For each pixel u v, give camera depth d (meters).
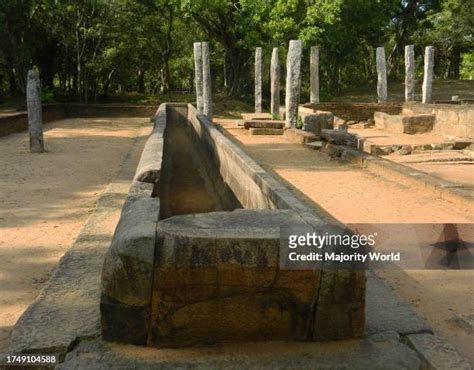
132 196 4.34
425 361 2.80
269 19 24.34
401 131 16.36
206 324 2.88
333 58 32.66
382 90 21.14
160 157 6.33
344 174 9.04
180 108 20.72
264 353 2.80
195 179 10.04
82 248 4.69
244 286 2.85
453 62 41.62
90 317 3.20
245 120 16.64
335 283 2.89
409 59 20.70
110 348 2.83
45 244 5.30
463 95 28.83
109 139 14.89
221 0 24.34
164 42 30.95
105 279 2.86
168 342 2.87
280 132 15.38
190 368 2.64
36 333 2.99
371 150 11.98
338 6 22.94
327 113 14.95
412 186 7.79
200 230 2.88
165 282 2.81
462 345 3.13
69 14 27.41
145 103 30.05
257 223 3.05
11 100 28.33
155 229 2.88
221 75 40.16
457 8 34.44
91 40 28.83
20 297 3.98
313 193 7.37
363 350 2.84
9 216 6.39
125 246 2.80
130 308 2.84
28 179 8.73
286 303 2.90
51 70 31.80
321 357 2.77
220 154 9.34
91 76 30.73
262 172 5.93
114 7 27.36
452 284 4.07
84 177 8.97
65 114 23.84
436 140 14.41
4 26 24.95
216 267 2.80
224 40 28.62
